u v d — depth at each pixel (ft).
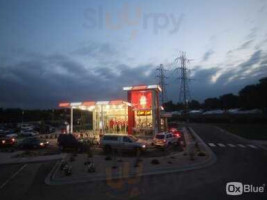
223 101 449.89
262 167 66.54
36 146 107.86
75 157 82.74
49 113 370.12
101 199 41.70
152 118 135.23
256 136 158.71
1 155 91.66
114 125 140.15
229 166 68.44
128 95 140.77
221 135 170.81
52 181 54.65
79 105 137.08
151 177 56.44
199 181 51.83
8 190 48.80
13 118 350.23
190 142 133.08
